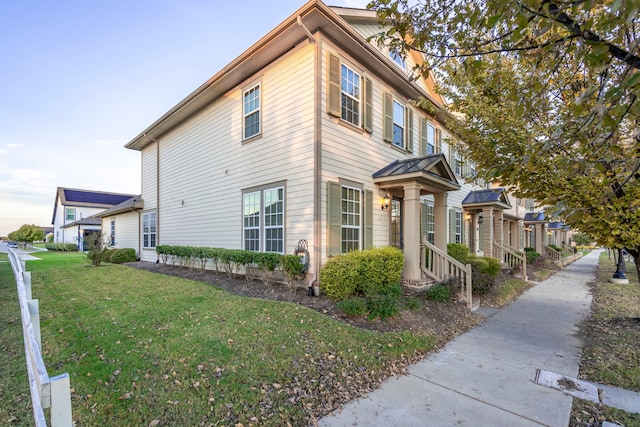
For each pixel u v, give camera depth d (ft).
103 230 63.72
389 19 10.31
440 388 11.00
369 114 27.20
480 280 26.94
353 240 25.23
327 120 23.12
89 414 8.45
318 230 22.04
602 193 11.41
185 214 37.83
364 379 11.32
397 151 31.14
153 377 10.48
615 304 24.14
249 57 25.80
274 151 25.75
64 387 4.86
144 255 46.80
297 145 23.75
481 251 53.01
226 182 31.27
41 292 23.20
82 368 10.98
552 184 13.44
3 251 88.94
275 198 25.55
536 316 21.45
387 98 29.55
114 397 9.29
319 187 22.17
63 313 17.51
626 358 13.48
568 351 14.76
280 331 14.67
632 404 10.04
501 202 44.21
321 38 22.67
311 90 22.76
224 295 21.67
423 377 11.87
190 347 12.82
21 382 10.34
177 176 39.58
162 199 42.88
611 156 6.55
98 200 113.70
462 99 18.74
